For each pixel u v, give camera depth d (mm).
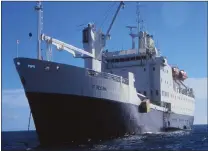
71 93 33250
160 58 51969
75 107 33656
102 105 35719
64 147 32375
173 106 57594
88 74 34562
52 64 32562
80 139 34562
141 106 43250
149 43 57250
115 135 37969
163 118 52000
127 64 53469
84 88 34094
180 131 60969
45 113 33250
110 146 32969
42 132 34281
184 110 64688
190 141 40875
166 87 54406
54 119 33438
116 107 37531
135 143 35781
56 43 34500
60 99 32906
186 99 66750
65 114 33438
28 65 32312
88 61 40719
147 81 51875
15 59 32625
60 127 33750
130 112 40375
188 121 67812
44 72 32469
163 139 41469
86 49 40938
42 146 33875
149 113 46062
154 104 48938
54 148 31750
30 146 36875
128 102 39906
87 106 34438
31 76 32438
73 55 37688
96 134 35656
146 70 52219
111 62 54562
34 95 32688
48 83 32531
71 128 34062
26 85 32688
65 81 33031
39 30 33188
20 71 32688
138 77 52688
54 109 33062
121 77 39156
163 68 53500
